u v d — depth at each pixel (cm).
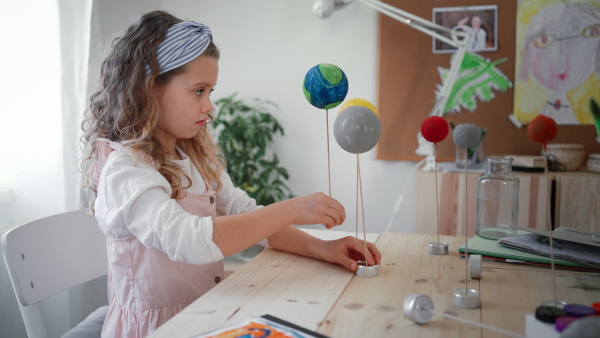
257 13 238
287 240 94
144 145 90
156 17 94
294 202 83
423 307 59
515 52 210
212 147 114
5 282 156
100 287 196
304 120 237
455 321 60
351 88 231
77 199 172
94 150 99
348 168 235
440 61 217
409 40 220
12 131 165
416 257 90
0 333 154
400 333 57
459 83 217
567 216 181
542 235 94
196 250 74
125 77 91
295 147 240
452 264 86
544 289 72
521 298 69
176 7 246
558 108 207
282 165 242
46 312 174
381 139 227
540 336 50
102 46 186
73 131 172
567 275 79
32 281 97
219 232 75
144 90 89
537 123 67
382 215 233
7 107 164
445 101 199
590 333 43
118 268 94
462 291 67
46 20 168
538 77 208
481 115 216
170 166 95
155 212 78
